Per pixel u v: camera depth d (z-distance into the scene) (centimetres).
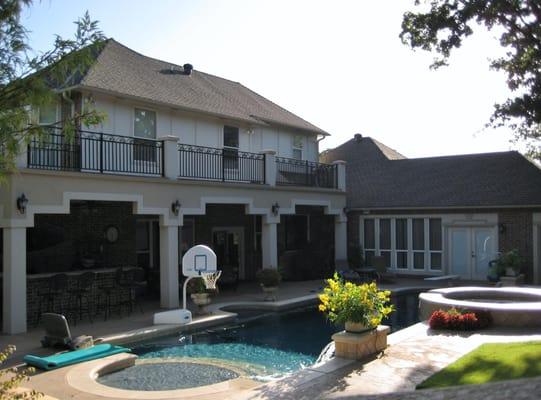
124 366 938
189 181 1538
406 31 1206
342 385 724
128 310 1440
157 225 1925
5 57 460
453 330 1072
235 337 1205
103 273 1437
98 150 1499
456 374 739
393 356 870
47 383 803
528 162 2253
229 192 1677
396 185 2423
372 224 2389
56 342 1010
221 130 1962
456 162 2447
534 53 1153
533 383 614
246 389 779
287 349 1088
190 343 1146
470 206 2102
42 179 1188
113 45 1994
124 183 1363
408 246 2295
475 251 2153
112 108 1575
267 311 1528
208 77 2388
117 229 1716
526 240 2020
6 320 1152
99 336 1105
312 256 2220
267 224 1833
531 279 2006
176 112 1781
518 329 1076
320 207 2366
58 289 1257
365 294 882
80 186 1262
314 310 1565
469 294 1402
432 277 2180
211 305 1514
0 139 470
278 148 2280
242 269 2255
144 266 1881
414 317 1462
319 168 2206
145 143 1525
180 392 765
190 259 1349
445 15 1152
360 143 2867
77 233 1600
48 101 479
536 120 1152
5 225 1145
